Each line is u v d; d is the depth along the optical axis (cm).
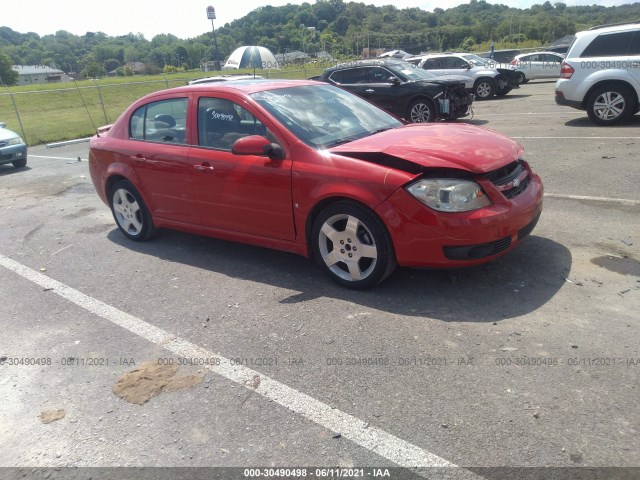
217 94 482
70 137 1733
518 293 389
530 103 1605
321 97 507
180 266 512
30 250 598
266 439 269
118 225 610
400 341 342
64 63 13388
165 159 513
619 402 270
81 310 432
